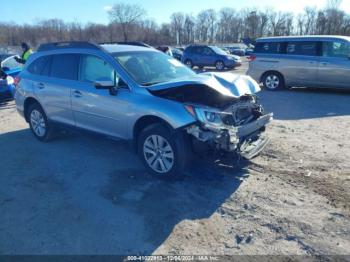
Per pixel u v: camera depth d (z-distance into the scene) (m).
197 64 21.72
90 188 4.25
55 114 5.70
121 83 4.60
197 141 3.99
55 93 5.53
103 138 5.02
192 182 4.29
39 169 4.90
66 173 4.73
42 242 3.20
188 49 22.09
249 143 4.57
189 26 88.94
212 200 3.84
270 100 9.63
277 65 11.09
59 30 79.88
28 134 6.71
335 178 4.29
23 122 7.70
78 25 80.50
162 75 4.93
